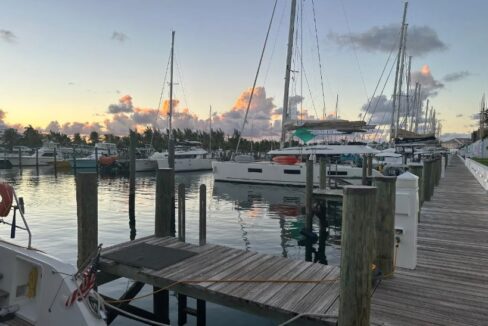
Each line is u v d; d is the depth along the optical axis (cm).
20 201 529
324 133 2223
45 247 1045
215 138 8056
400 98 3259
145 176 3853
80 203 620
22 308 452
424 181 1251
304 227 1362
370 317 415
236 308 473
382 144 3297
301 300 460
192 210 1727
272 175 2566
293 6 2336
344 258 385
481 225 885
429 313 427
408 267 571
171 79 3919
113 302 569
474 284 512
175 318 638
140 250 648
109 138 8806
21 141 8325
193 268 572
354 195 378
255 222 1453
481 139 5534
